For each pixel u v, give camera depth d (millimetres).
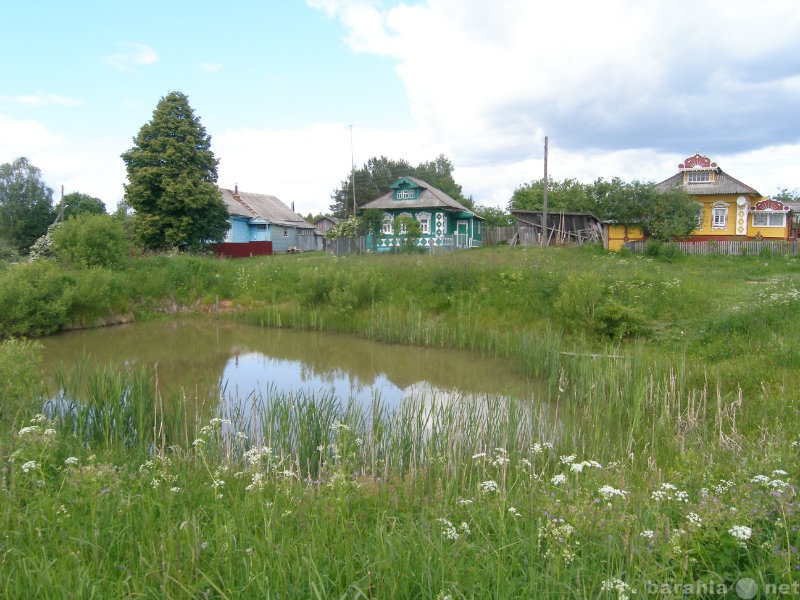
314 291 23875
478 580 3922
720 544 4227
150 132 39406
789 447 6453
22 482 5656
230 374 16062
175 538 4531
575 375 12914
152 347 20062
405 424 9094
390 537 4469
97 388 10094
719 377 10883
